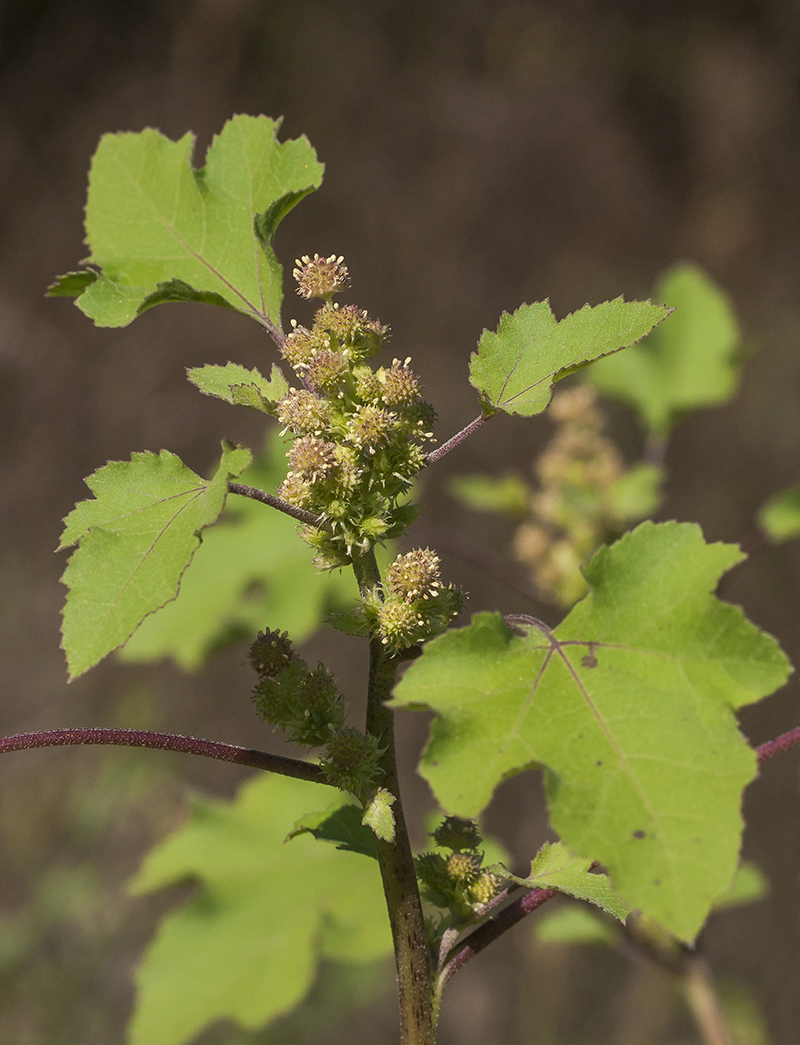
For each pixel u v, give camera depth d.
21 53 11.72
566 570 3.99
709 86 13.43
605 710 1.43
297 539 4.03
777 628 8.54
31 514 9.88
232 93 11.99
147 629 3.99
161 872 3.81
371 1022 6.58
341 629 1.82
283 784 3.97
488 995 7.16
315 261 2.00
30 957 6.95
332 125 12.13
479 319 11.39
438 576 1.80
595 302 11.73
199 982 3.56
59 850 7.70
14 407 10.26
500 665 1.48
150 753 8.28
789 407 10.41
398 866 1.78
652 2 13.97
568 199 12.39
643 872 1.28
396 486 1.87
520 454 9.92
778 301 11.94
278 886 3.72
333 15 12.72
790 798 7.45
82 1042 6.62
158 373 10.55
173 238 2.19
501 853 3.25
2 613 9.27
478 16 13.34
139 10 12.09
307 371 1.93
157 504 1.66
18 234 11.05
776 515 3.95
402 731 8.09
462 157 12.28
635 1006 6.89
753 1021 5.48
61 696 8.78
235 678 8.82
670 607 1.50
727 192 12.91
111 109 11.72
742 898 3.78
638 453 10.02
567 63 13.36
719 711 1.40
